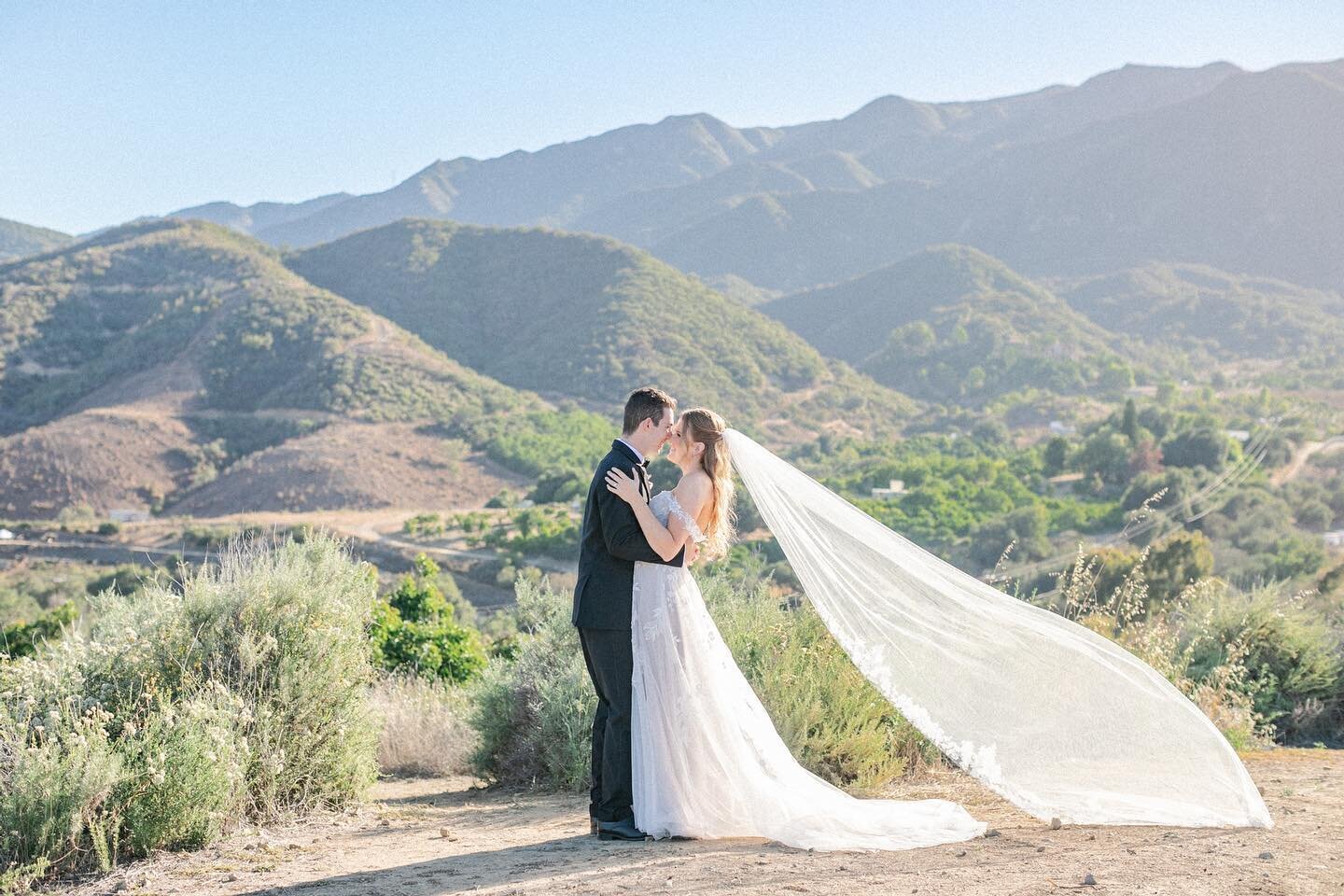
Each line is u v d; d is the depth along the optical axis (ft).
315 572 19.24
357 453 463.83
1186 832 13.79
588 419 544.62
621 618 14.73
